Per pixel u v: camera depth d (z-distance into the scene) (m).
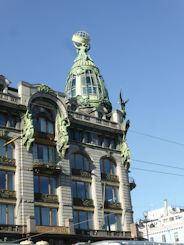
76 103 56.56
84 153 53.38
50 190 48.22
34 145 48.69
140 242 38.19
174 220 79.75
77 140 53.34
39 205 46.19
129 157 57.19
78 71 69.75
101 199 52.28
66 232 46.06
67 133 50.72
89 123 54.91
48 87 51.38
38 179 47.56
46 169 47.31
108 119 60.91
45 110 51.41
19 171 45.84
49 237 44.53
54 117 51.91
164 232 80.44
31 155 47.22
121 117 60.50
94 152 54.28
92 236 48.62
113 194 54.47
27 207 44.56
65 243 45.91
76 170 51.62
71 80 70.06
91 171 53.16
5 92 48.69
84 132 54.62
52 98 51.47
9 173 45.44
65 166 50.00
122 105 61.97
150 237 82.94
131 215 54.72
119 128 58.50
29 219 43.34
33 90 50.09
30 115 47.91
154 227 83.00
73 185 50.72
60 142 50.22
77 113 54.56
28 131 47.09
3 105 46.94
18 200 44.66
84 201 50.78
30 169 46.56
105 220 51.88
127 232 52.91
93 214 51.25
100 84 69.25
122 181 55.81
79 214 49.75
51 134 50.75
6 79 49.25
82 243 36.16
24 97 48.84
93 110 59.25
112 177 55.22
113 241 35.56
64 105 51.97
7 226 42.28
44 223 45.84
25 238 42.41
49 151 49.94
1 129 46.06
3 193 43.91
